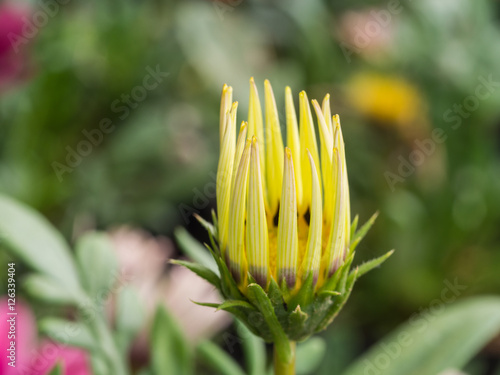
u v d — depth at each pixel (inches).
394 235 20.8
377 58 22.9
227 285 8.7
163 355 10.7
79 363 10.9
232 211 8.5
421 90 21.5
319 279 8.6
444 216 21.2
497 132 23.6
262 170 8.8
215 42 22.1
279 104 22.0
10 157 19.7
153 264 13.4
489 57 20.4
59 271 10.7
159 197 20.6
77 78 20.9
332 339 18.2
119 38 21.6
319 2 23.9
